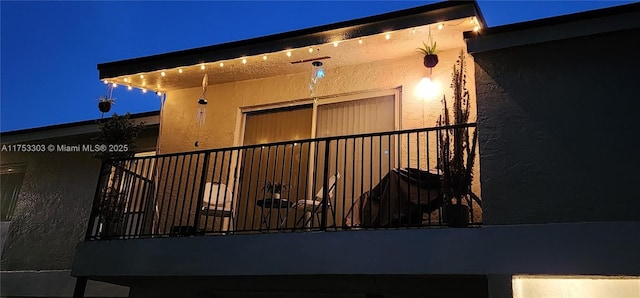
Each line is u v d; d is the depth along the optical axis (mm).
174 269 5418
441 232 4547
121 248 5734
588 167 4387
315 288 5906
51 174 8883
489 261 4324
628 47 4621
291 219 6914
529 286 4992
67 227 8352
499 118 4766
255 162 7359
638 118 4395
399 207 4855
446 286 5219
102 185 6344
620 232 4062
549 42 4820
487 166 4648
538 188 4449
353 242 4812
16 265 8398
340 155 6852
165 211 7516
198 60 6988
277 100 7445
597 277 4133
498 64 4957
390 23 5980
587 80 4641
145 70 7281
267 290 6273
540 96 4723
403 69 6789
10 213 9047
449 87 6398
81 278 5879
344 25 6176
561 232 4207
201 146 7672
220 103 7832
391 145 6551
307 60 6984
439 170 5238
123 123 6926
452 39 6285
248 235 5266
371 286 5508
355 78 7031
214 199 6633
